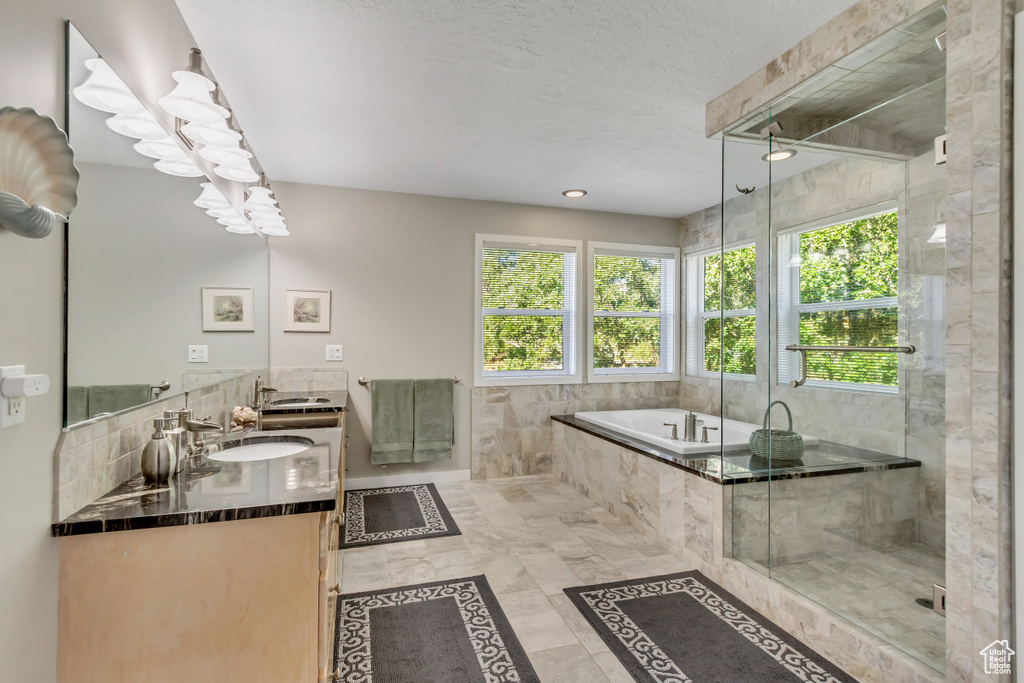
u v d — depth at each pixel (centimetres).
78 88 121
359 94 246
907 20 166
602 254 478
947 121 155
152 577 126
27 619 108
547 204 453
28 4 102
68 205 112
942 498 171
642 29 196
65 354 118
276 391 347
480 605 232
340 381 400
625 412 450
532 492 403
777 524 228
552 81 236
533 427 454
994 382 142
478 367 437
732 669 189
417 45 205
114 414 143
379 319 410
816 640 201
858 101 225
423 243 421
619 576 262
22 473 105
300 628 133
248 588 131
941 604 167
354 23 190
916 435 178
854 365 202
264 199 271
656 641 206
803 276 226
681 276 500
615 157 334
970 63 148
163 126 170
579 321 467
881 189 191
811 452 216
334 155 329
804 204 224
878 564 187
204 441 203
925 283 178
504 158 336
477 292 436
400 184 394
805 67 204
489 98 251
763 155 242
